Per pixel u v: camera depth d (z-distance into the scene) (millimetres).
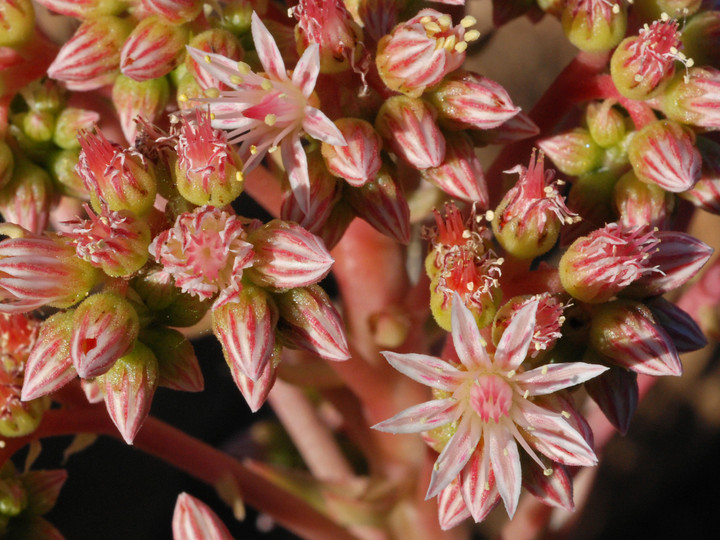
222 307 155
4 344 165
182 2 161
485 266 159
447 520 159
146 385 157
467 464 157
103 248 155
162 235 154
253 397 156
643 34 161
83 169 156
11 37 167
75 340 154
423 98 161
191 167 155
